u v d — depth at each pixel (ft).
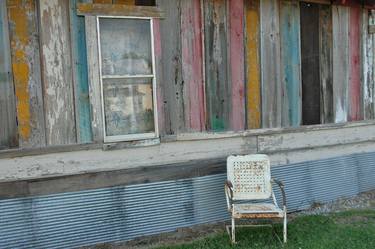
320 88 18.83
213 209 16.12
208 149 15.98
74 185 13.53
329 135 19.24
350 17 19.63
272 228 15.25
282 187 14.12
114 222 14.19
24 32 12.52
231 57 16.19
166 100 14.87
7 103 12.42
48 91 12.93
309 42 18.33
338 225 15.55
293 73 17.92
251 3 16.57
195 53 15.38
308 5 18.20
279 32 17.39
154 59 14.44
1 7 12.17
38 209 13.02
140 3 14.24
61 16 12.98
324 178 19.11
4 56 12.29
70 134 13.33
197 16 15.34
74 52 13.23
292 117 18.02
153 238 14.76
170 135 14.99
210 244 13.79
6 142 12.50
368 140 20.67
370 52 20.57
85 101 13.51
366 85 20.52
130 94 14.30
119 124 14.17
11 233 12.67
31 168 12.87
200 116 15.64
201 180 15.85
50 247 13.20
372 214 16.96
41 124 12.91
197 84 15.49
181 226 15.46
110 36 13.80
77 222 13.60
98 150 13.79
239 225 15.10
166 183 15.12
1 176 12.48
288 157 18.02
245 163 15.12
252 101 16.87
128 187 14.40
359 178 20.42
